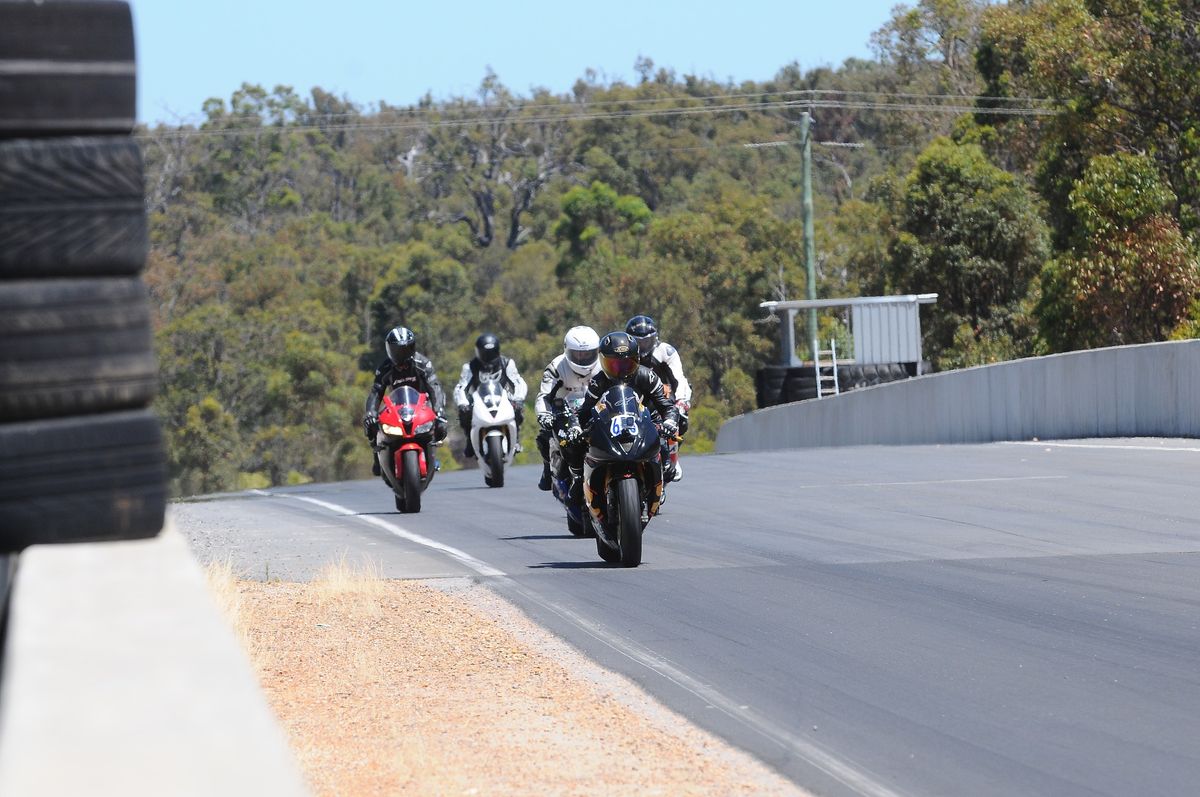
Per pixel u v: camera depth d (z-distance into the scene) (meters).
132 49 14.51
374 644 32.94
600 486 44.78
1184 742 23.28
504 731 24.94
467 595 39.84
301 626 35.28
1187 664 28.77
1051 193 168.12
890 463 82.25
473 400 80.69
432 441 65.75
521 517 62.12
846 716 25.73
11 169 14.09
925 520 54.00
